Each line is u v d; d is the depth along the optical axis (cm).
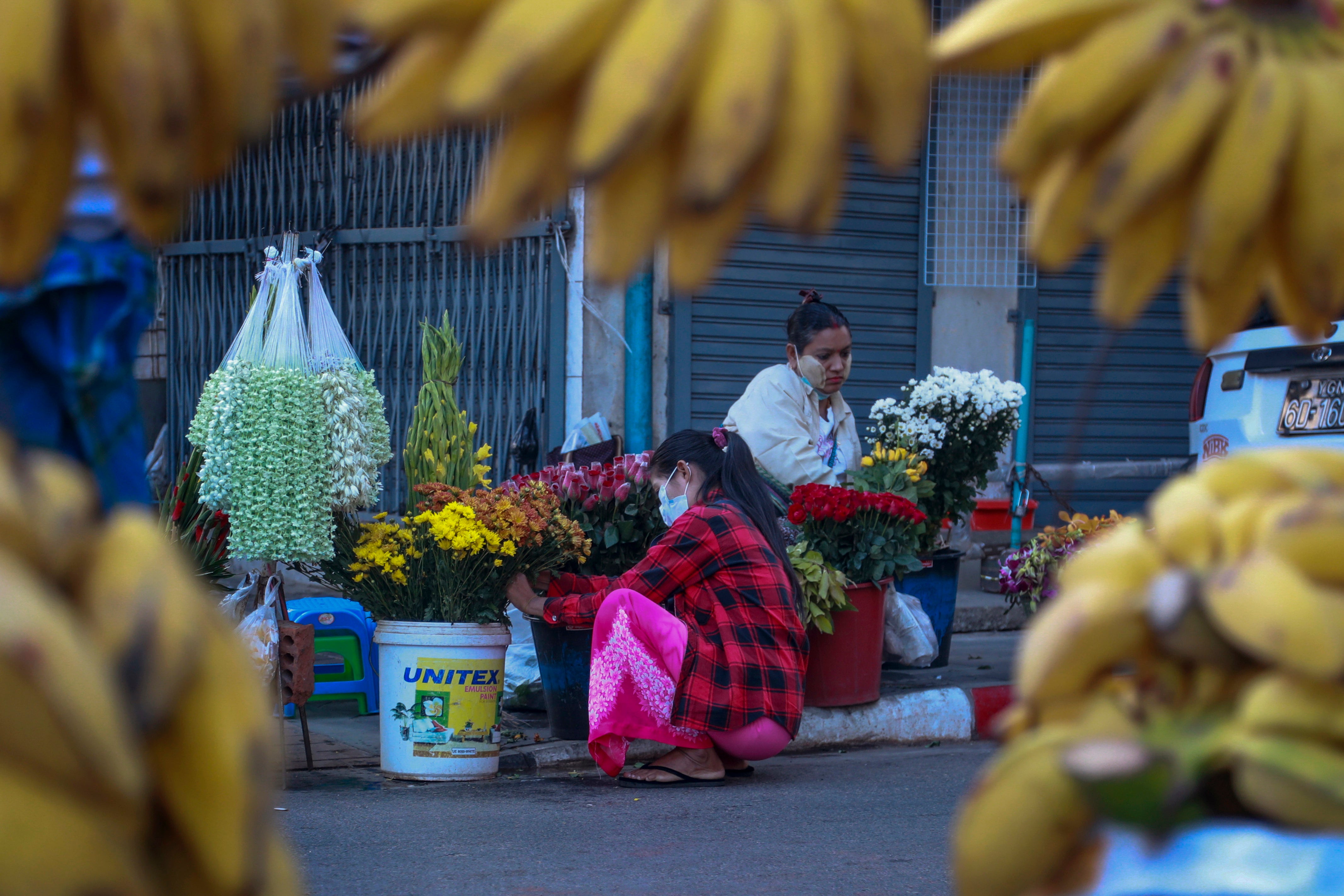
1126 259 125
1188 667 129
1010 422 764
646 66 98
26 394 167
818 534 655
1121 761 121
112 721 89
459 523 537
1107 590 129
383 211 1009
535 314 951
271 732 104
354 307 1023
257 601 541
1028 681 132
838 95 105
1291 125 116
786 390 697
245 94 100
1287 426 727
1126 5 119
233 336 1080
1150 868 129
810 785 564
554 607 558
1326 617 114
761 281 996
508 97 98
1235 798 130
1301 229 121
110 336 165
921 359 1051
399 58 110
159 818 100
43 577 98
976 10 124
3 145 94
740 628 560
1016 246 1060
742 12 103
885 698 677
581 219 928
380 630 559
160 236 102
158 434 1155
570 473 646
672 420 971
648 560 564
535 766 589
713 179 99
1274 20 122
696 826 488
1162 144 113
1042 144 117
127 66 93
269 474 485
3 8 93
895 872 432
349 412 509
